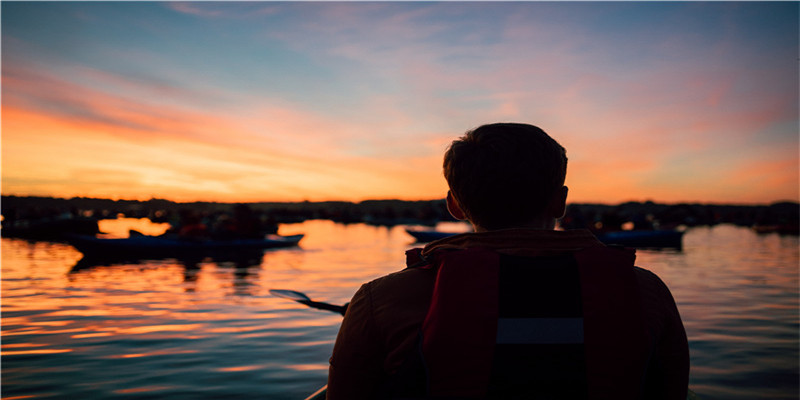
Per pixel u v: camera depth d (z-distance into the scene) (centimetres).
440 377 83
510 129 99
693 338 520
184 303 700
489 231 94
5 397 353
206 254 1502
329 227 4788
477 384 82
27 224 2391
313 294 793
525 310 83
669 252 1741
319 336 519
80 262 1276
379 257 1518
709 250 1845
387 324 90
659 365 90
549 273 86
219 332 534
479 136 100
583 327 83
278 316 614
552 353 83
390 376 90
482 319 83
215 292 800
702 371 418
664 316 91
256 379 393
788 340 509
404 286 92
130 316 615
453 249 91
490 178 96
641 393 84
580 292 85
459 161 100
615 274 86
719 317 618
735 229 4531
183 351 464
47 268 1138
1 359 439
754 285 895
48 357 445
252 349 472
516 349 82
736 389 379
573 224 1569
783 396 364
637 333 84
